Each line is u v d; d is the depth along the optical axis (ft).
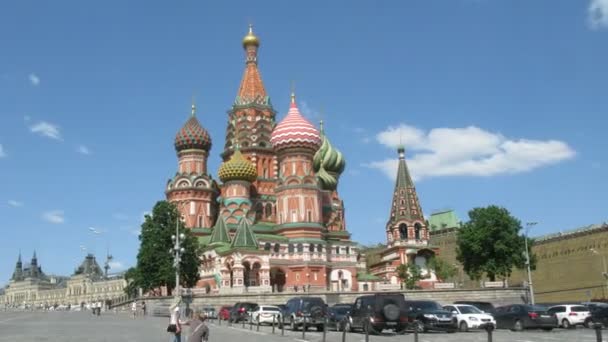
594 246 432.25
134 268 391.86
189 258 337.52
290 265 395.34
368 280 432.66
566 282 447.83
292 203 412.77
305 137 424.46
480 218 340.80
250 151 459.73
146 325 198.39
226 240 395.75
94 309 335.06
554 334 155.33
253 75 490.49
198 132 447.83
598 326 75.00
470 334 157.17
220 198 448.65
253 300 304.71
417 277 406.41
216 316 267.59
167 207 345.72
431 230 590.14
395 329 155.12
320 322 175.01
